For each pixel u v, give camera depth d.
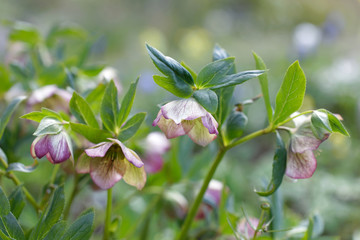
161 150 0.79
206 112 0.62
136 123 0.66
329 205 1.23
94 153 0.60
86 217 0.63
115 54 3.61
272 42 4.03
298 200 1.30
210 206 0.80
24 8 4.19
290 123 0.68
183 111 0.62
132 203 0.96
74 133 0.71
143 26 4.73
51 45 0.89
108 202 0.67
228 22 4.74
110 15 4.79
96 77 0.84
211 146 0.87
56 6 4.69
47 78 0.81
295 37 2.60
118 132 0.66
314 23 5.06
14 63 0.82
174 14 4.89
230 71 0.67
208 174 0.69
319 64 2.50
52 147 0.63
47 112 0.64
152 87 2.04
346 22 4.78
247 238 0.71
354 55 2.89
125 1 4.98
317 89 2.04
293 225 0.85
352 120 1.92
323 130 0.63
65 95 0.76
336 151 1.57
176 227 0.90
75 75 0.82
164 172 0.84
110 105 0.65
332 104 2.00
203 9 4.91
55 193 0.63
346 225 1.23
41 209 0.70
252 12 4.95
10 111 0.68
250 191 1.31
